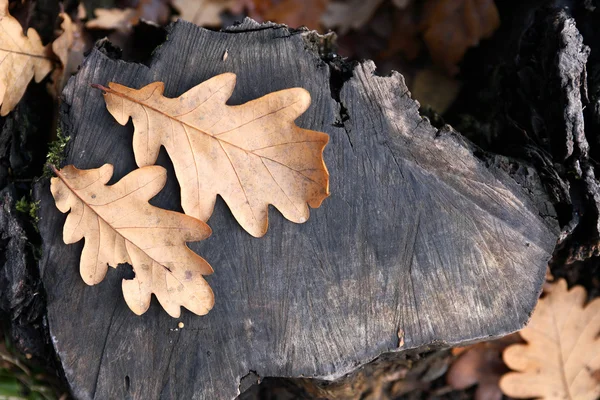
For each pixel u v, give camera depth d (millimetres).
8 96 646
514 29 711
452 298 610
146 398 603
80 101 605
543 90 638
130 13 739
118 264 603
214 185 599
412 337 608
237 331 605
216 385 603
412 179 611
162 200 605
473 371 721
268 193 598
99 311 603
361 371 647
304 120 609
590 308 710
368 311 608
